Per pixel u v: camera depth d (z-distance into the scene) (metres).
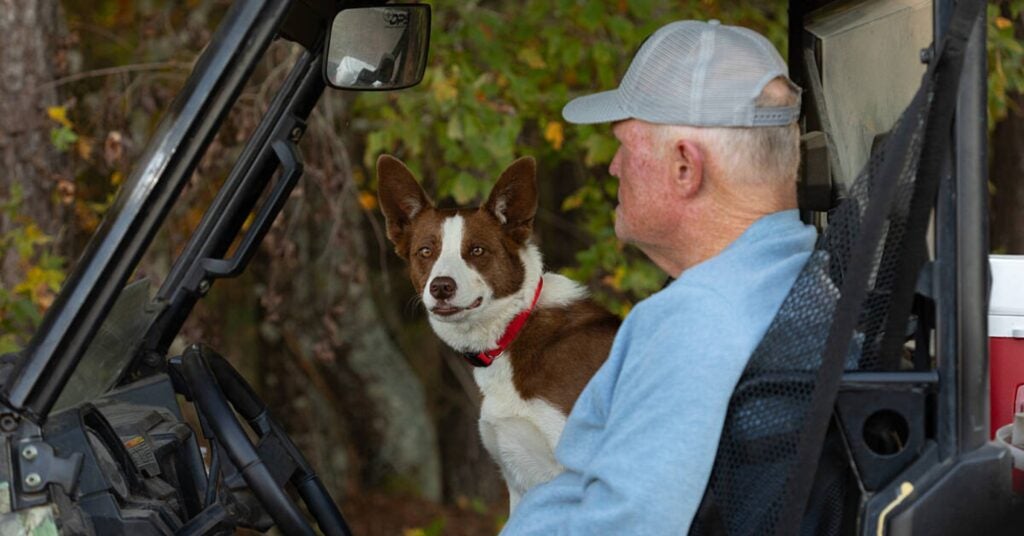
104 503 2.09
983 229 1.86
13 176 5.32
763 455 1.93
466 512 7.75
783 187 2.14
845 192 2.65
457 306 3.53
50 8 5.43
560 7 5.84
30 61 5.35
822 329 1.91
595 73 6.38
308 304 7.07
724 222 2.14
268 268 6.89
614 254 6.34
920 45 2.21
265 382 7.15
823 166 2.76
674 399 1.95
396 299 8.34
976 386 1.85
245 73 2.08
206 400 2.47
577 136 6.29
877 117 2.45
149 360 2.78
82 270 1.98
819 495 1.96
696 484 1.94
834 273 1.93
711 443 1.93
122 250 2.00
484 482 8.14
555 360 3.54
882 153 1.91
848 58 2.63
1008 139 6.12
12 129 5.32
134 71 6.41
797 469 1.83
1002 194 6.15
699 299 2.01
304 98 2.91
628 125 2.21
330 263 6.73
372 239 8.04
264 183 2.92
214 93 2.02
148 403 2.66
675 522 1.94
